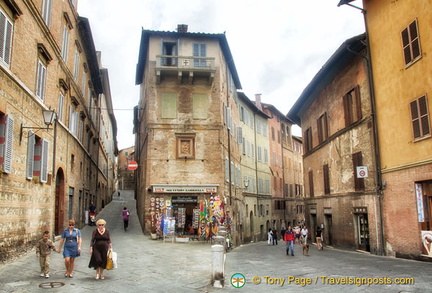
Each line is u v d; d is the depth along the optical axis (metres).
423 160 15.41
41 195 15.67
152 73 26.64
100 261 10.25
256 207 41.31
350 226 22.19
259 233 41.72
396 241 17.42
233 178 30.61
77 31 23.88
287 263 15.52
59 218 19.78
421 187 15.95
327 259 17.19
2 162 11.59
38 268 11.52
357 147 21.16
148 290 9.37
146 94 27.75
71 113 22.06
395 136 17.45
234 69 32.84
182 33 26.83
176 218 25.14
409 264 14.38
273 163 49.25
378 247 18.78
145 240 22.30
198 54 27.19
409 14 16.28
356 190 21.14
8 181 12.09
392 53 17.58
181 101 26.59
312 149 30.12
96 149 36.34
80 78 25.55
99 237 10.48
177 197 25.22
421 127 15.48
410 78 16.27
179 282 10.41
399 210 17.19
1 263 11.52
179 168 25.70
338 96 24.02
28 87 14.10
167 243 21.23
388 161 18.09
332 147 25.11
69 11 21.19
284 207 51.62
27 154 13.86
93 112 33.88
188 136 26.17
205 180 25.73
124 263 13.56
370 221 19.58
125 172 84.88
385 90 18.25
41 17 15.12
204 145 26.23
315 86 27.72
